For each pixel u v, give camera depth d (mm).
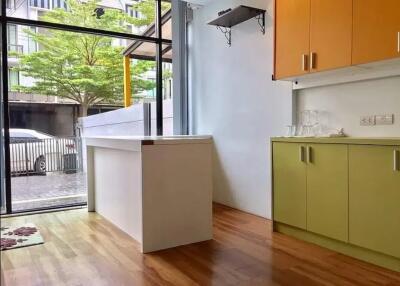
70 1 4191
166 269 2395
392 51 2340
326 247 2822
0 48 3795
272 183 3271
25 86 4094
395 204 2285
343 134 3041
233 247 2844
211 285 2150
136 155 2930
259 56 3807
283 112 3541
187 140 2920
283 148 3145
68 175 4539
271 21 3633
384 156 2342
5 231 3258
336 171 2676
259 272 2342
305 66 2975
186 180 2926
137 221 2963
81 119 4609
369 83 2852
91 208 4102
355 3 2568
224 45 4320
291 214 3084
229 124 4301
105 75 4734
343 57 2666
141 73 4906
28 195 4246
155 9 4824
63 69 4402
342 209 2639
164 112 5031
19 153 4133
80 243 2930
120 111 4891
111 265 2465
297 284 2156
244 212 4047
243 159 4098
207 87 4668
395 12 2318
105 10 4438
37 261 2535
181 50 4883
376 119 2803
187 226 2939
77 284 2166
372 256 2482
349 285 2135
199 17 4770
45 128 4316
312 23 2908
